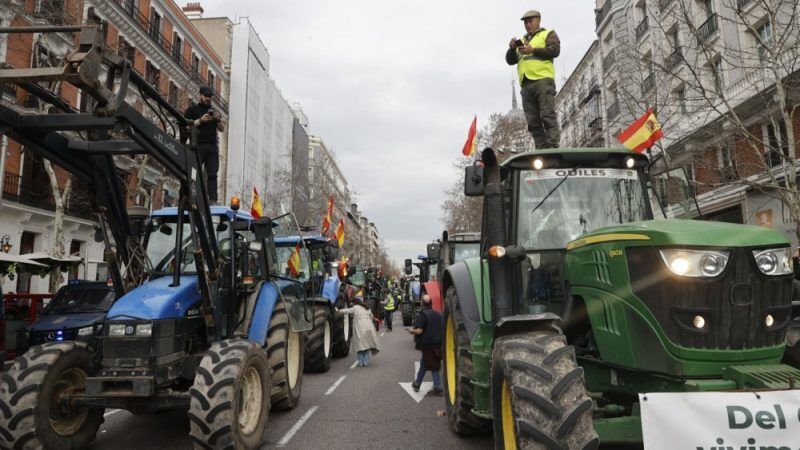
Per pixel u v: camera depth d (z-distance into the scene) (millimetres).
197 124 6129
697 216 4367
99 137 5711
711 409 2750
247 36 45531
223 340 5504
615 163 4738
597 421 3139
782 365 2912
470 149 7852
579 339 3863
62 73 4008
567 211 4574
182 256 6340
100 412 5543
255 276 6770
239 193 41688
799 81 9484
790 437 2693
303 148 62500
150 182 26734
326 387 9062
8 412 4602
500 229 4031
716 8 16234
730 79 15281
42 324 10742
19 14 17359
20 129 4961
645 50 20016
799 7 11398
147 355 4844
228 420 4453
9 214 21312
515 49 6660
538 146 6520
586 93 29969
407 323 23281
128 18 27938
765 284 2965
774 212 13906
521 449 2867
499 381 3416
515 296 4273
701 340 2920
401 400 7941
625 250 3287
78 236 25375
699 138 13945
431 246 14391
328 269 14062
